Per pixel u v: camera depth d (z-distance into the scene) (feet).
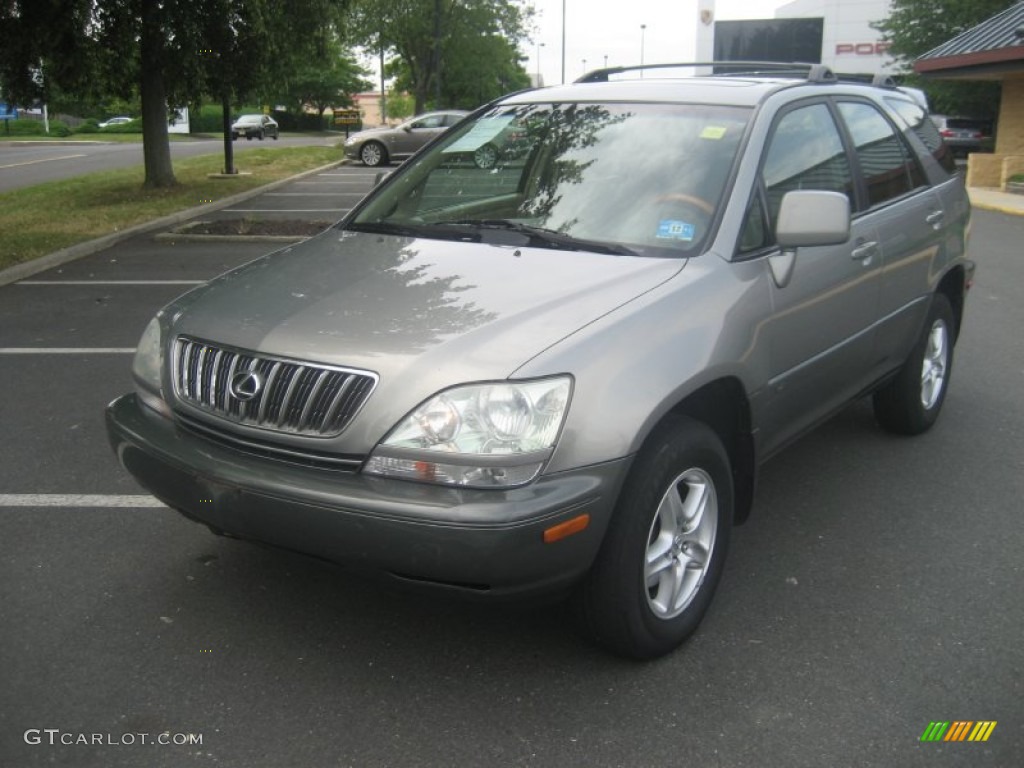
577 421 9.51
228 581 12.73
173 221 50.06
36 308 29.40
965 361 23.66
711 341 10.89
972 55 72.95
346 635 11.49
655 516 10.30
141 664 10.87
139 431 11.23
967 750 9.45
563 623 11.80
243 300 11.44
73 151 122.72
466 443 9.29
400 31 152.15
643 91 14.47
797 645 11.30
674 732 9.75
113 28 55.01
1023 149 80.64
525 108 15.06
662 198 12.51
